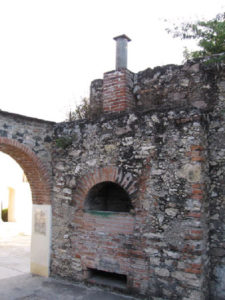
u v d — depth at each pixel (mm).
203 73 4945
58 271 5914
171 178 4566
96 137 5531
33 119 5961
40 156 6074
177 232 4438
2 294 5195
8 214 16406
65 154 6020
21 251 9289
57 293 5184
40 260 6270
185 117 4504
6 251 9250
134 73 5930
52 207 6156
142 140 4914
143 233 4762
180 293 4336
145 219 4762
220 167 4582
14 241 11195
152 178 4742
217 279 4477
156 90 5574
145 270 4699
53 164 6230
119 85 5719
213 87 4805
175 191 4512
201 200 4316
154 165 4746
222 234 4492
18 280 5910
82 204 5609
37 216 6418
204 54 5496
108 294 5031
